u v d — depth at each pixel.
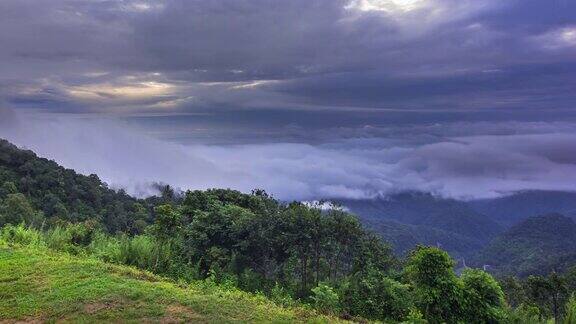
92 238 24.98
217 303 12.39
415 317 17.55
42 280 14.08
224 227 26.80
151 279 15.21
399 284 20.16
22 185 73.69
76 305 11.93
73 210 72.94
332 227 25.86
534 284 41.91
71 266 15.49
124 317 11.23
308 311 13.35
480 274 19.98
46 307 11.94
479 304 19.09
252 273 25.11
